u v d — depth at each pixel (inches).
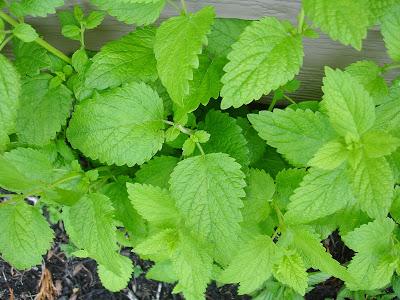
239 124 14.3
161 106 12.3
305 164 11.8
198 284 12.6
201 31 9.6
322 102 12.2
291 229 11.9
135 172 14.8
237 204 11.3
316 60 15.3
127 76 12.2
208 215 11.5
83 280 19.5
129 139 12.2
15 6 11.7
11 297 19.3
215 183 11.4
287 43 10.0
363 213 12.8
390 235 13.3
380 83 11.8
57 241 19.2
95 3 11.6
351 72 11.8
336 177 11.3
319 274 16.4
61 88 13.7
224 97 10.0
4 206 12.2
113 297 19.3
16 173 10.9
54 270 19.4
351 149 10.6
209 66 12.4
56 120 13.6
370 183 10.5
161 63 9.8
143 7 11.4
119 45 12.3
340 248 18.7
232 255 12.1
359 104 10.2
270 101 17.9
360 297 17.4
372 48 14.2
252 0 13.0
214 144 13.1
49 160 14.0
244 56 9.9
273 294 16.9
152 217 12.5
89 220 12.0
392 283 16.5
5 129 11.7
